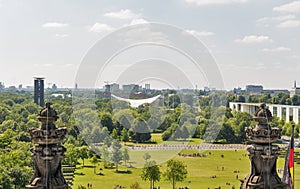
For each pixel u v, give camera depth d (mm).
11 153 67125
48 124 10406
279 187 10766
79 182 74625
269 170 10750
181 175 71500
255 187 10711
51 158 10203
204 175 84125
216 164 95875
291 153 15359
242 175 85188
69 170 80125
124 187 72062
